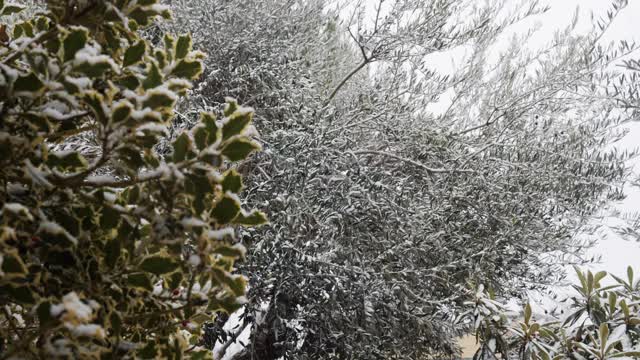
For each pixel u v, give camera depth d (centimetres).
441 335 488
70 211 120
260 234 393
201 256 110
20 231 110
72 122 129
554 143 530
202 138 110
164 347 138
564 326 335
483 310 325
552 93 524
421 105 522
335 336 415
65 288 116
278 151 412
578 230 555
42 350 105
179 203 116
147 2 133
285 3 504
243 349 475
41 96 111
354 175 441
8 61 118
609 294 324
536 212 515
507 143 533
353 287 411
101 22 128
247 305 396
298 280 398
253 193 405
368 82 573
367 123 484
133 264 118
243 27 467
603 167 523
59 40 120
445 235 483
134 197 117
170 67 131
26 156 113
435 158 497
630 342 309
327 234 414
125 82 129
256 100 484
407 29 454
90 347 112
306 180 397
